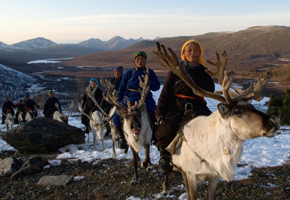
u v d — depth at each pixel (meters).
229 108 2.60
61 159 6.79
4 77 57.97
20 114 14.42
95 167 6.09
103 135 8.19
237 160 2.67
